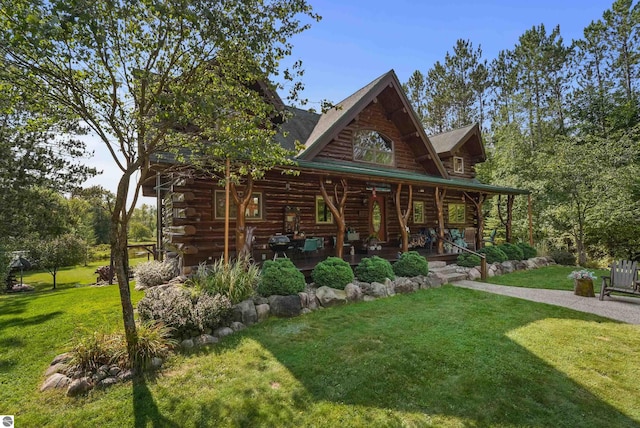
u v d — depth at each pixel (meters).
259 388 3.57
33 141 6.46
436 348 4.59
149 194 13.86
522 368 4.02
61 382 3.62
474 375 3.85
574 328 5.44
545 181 15.12
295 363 4.13
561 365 4.11
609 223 13.38
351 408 3.23
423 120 31.62
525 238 17.98
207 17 3.42
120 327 5.02
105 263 25.64
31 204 6.98
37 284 16.95
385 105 13.16
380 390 3.54
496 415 3.12
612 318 5.99
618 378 3.80
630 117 20.28
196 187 8.74
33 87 3.67
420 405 3.28
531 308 6.62
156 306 4.92
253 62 4.12
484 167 25.42
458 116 30.78
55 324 5.78
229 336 5.00
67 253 16.53
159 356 4.16
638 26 21.09
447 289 8.42
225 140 4.32
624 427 2.95
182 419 3.08
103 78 3.97
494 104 29.88
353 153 12.16
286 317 5.92
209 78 4.38
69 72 3.62
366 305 6.79
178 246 8.27
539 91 25.97
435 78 30.27
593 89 22.89
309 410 3.20
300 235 10.16
